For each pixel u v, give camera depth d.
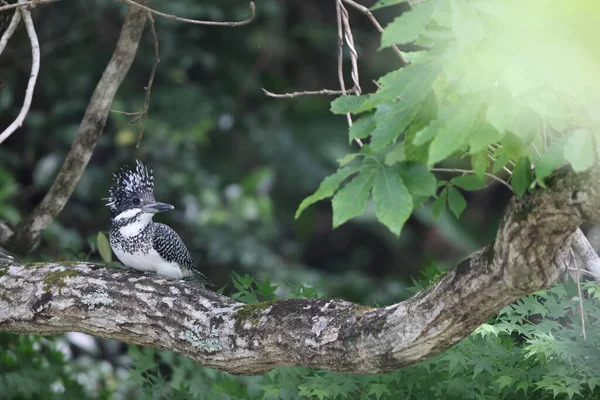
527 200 4.85
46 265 7.16
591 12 3.46
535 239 4.86
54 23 16.12
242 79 17.34
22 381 10.04
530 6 3.65
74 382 10.67
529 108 4.03
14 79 15.87
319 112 18.23
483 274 5.17
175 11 15.87
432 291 5.45
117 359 14.48
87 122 8.38
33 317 6.93
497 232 5.07
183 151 15.90
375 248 19.64
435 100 4.37
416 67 4.18
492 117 3.73
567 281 6.98
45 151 16.34
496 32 3.98
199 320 6.44
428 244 19.06
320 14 18.58
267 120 17.62
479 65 3.82
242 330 6.24
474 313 5.30
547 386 6.40
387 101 4.48
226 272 16.34
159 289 6.68
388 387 7.39
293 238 18.70
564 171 4.71
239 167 17.58
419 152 4.41
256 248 16.02
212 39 17.12
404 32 3.91
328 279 17.28
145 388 8.80
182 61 16.20
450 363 6.78
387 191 4.18
